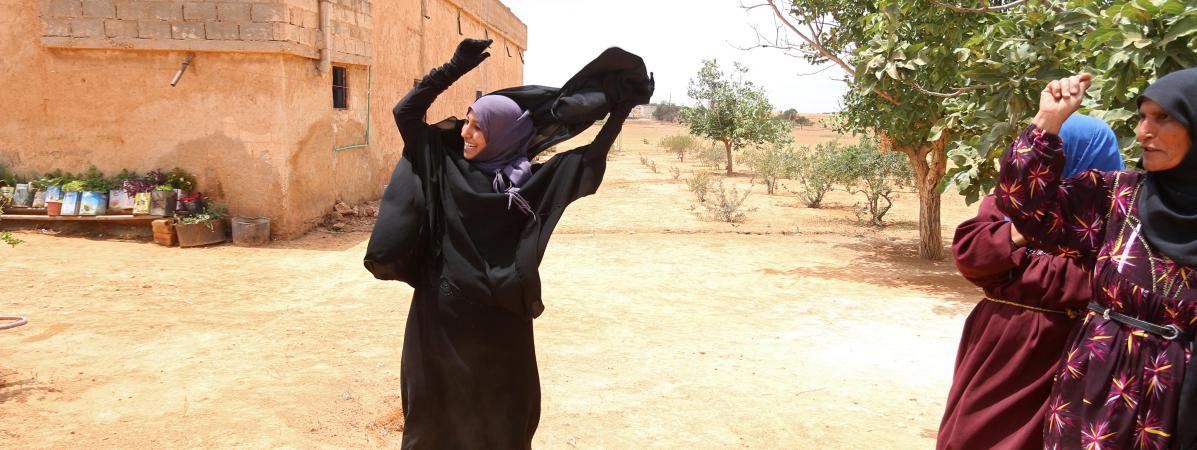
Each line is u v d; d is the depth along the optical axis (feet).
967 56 21.59
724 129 91.20
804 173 76.89
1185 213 7.50
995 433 9.32
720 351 22.75
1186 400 7.43
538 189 9.75
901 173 62.13
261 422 16.01
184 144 39.93
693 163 112.06
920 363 21.90
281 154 39.70
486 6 89.51
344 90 48.55
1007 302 9.39
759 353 22.62
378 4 52.95
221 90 39.45
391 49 56.18
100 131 40.14
